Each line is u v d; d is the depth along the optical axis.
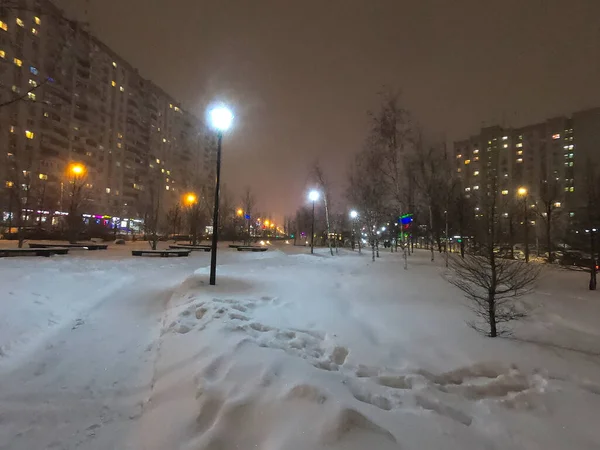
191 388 3.83
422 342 5.78
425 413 3.41
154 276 13.15
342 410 3.02
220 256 24.23
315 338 5.93
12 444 3.22
